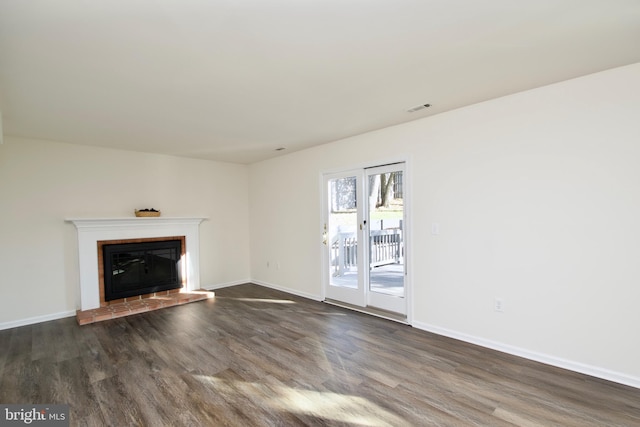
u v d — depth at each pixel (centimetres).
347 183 425
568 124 246
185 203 519
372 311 400
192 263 510
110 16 154
